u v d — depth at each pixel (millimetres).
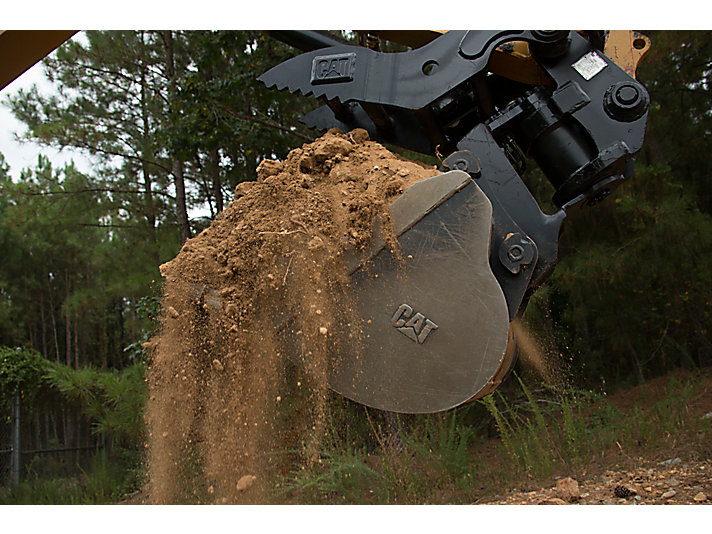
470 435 5855
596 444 4707
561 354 7156
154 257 10117
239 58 8242
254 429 2115
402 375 1743
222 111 8281
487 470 4703
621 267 7402
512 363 1862
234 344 1982
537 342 6605
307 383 2215
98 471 6684
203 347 2154
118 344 18062
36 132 10750
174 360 2197
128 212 11906
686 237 7066
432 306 1756
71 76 11906
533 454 4496
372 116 2402
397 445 5426
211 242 2213
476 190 1814
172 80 9039
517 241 1877
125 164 12203
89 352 21031
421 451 4727
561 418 5805
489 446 5953
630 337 8359
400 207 1854
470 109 2484
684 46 7586
